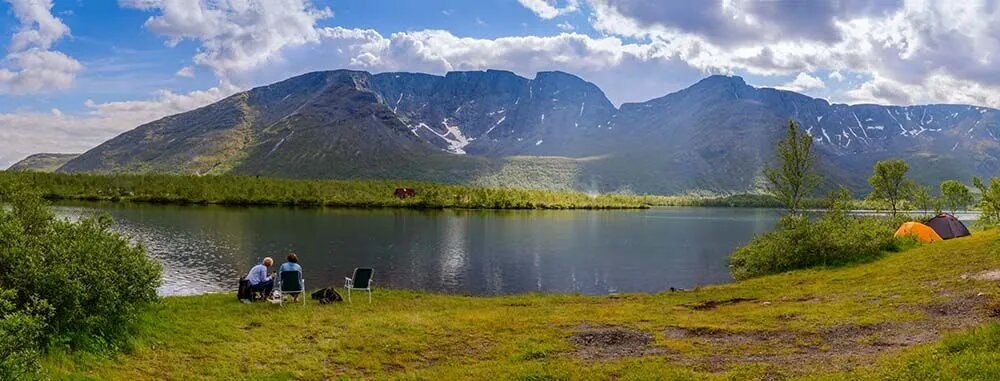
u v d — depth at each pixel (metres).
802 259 40.50
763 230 136.12
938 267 30.52
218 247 76.81
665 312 24.36
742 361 15.52
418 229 118.62
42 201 18.91
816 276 34.41
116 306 16.66
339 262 67.06
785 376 13.70
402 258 72.75
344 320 22.16
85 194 188.75
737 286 34.03
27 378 11.41
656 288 55.00
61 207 148.88
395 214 167.50
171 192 198.00
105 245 18.09
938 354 13.32
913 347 15.09
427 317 23.05
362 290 33.41
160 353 16.33
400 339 19.08
